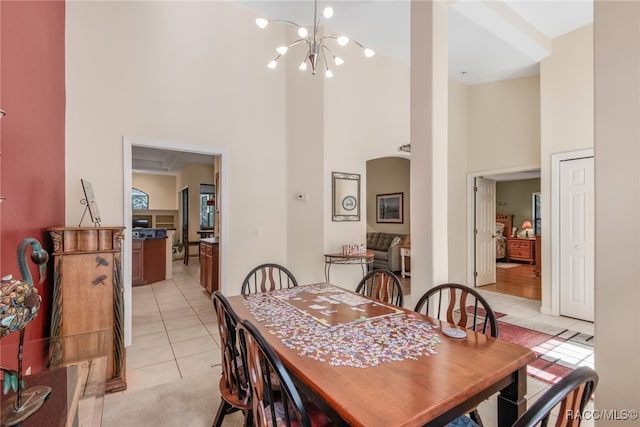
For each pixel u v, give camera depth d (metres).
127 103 3.22
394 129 4.71
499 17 3.28
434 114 2.43
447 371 1.16
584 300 3.78
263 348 1.07
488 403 2.16
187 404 2.13
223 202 3.87
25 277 1.17
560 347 3.01
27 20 1.96
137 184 10.88
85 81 3.01
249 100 4.04
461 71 4.64
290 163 4.32
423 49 2.50
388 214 7.65
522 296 4.98
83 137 2.99
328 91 4.03
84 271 2.24
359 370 1.17
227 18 3.86
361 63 4.35
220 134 3.82
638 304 1.43
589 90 3.71
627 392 1.46
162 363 2.71
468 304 4.55
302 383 1.20
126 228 3.17
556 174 3.98
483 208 5.74
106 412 2.03
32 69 2.04
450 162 5.20
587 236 3.76
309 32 4.08
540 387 2.32
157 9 3.40
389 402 0.98
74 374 1.37
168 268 6.32
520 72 4.64
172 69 3.48
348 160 4.23
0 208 1.56
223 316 1.61
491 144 5.16
